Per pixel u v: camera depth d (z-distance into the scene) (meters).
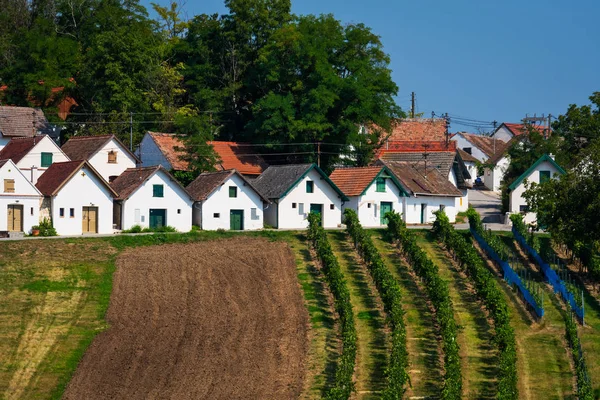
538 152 190.12
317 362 96.19
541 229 160.38
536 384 92.88
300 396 86.75
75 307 113.38
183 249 137.88
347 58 189.00
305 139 180.50
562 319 113.75
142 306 114.38
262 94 199.38
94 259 130.50
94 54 189.62
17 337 102.75
